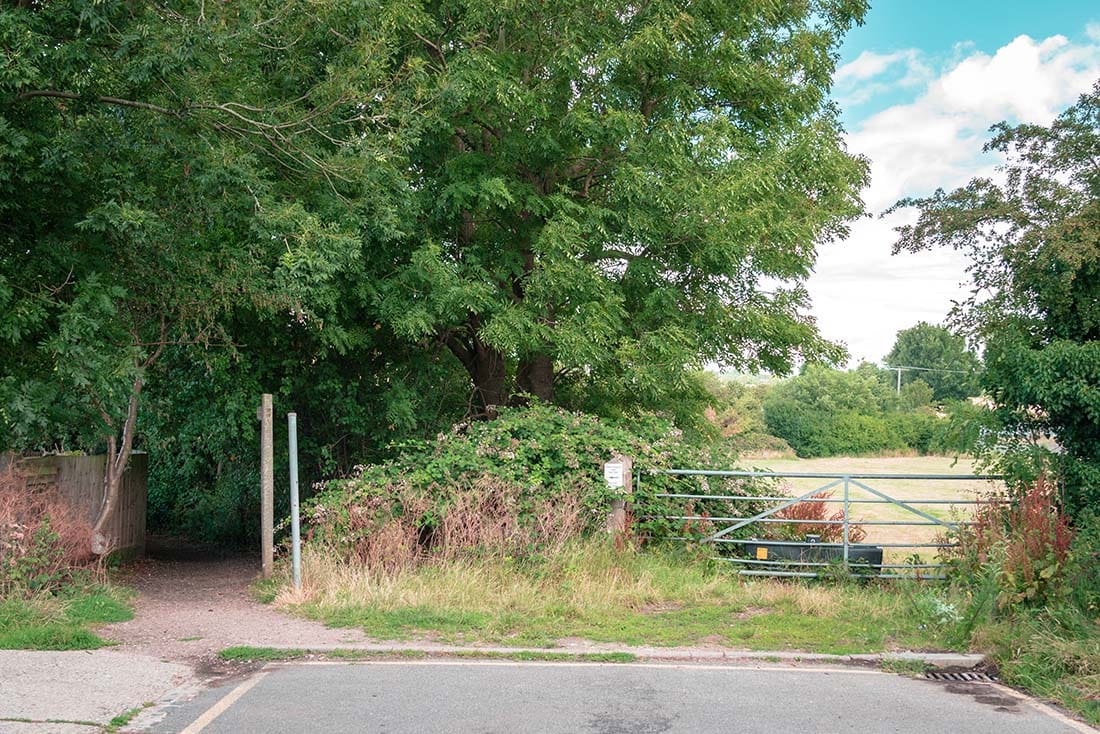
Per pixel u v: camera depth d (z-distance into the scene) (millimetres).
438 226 15141
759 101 16281
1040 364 10164
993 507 10625
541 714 6133
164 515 20484
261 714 6086
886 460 57625
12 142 9742
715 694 6668
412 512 11016
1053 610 8453
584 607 9227
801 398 68938
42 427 10508
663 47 14078
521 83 14133
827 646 8125
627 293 16062
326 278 11672
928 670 7547
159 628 8680
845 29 17281
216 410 15352
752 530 12039
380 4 12648
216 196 12000
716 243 14695
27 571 9367
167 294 12078
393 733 5734
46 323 11078
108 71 10727
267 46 12227
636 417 18094
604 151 15195
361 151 12172
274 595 10195
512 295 15461
